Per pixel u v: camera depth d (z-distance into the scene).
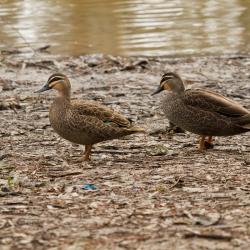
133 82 22.80
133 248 9.05
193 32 28.77
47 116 18.80
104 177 12.66
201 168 13.24
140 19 30.50
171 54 26.06
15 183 12.18
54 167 13.68
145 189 11.79
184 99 15.40
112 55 25.84
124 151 15.18
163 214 10.36
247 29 29.20
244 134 16.98
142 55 25.86
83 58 25.50
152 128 17.25
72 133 14.45
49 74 23.73
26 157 14.72
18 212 10.62
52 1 34.19
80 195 11.52
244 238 9.31
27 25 29.44
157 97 20.95
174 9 32.56
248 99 21.03
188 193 11.48
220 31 28.97
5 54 25.91
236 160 14.04
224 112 15.18
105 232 9.66
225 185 11.92
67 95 14.80
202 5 33.62
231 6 33.47
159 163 13.83
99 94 21.36
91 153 15.05
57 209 10.75
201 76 23.58
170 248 9.02
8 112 19.27
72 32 28.55
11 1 34.06
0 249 9.09
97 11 32.00
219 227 9.74
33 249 9.08
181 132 17.02
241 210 10.48
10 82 22.62
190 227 9.79
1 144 16.05
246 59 25.61
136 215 10.36
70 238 9.45
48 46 26.67
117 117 14.58
